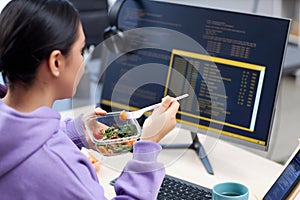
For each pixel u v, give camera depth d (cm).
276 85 133
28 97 89
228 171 138
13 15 85
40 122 86
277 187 114
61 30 86
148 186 103
